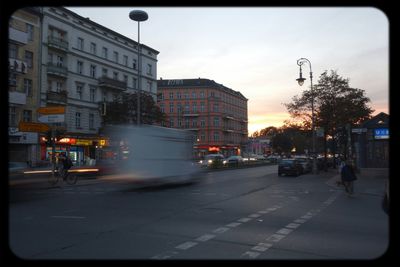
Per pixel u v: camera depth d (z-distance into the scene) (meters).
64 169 23.77
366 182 24.20
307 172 38.88
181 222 10.37
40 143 42.56
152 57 65.25
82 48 51.03
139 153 19.64
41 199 15.93
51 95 44.59
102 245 7.66
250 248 7.49
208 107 99.75
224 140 103.25
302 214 11.96
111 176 19.97
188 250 7.30
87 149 49.72
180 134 22.22
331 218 11.20
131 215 11.53
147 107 50.12
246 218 11.11
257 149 114.19
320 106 39.09
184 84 101.44
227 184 24.12
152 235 8.66
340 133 25.14
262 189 20.73
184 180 22.11
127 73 59.12
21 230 9.16
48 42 45.12
